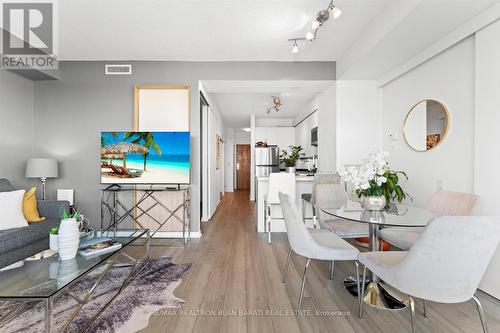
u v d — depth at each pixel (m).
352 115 3.66
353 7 2.36
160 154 3.34
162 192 3.59
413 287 1.29
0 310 1.76
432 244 1.18
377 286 2.02
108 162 3.33
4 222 2.36
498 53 1.89
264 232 3.81
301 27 2.71
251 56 3.46
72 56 3.42
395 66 3.15
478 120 2.04
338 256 1.77
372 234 2.12
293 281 2.23
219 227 4.14
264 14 2.47
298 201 3.79
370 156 2.03
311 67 3.66
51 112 3.53
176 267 2.51
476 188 2.05
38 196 3.49
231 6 2.35
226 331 1.57
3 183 2.69
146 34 2.85
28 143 3.45
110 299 1.91
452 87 2.40
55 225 2.72
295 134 7.16
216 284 2.16
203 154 4.68
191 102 3.59
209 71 3.62
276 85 3.85
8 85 3.16
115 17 2.51
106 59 3.52
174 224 3.59
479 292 2.02
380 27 2.44
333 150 3.79
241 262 2.65
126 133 3.34
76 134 3.54
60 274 1.55
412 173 2.99
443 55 2.51
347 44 3.11
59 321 1.64
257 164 6.78
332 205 2.52
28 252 2.41
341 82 3.65
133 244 3.24
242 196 8.05
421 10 1.97
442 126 2.52
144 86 3.54
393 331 1.57
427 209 2.29
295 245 1.88
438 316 1.71
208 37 2.92
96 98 3.55
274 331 1.57
